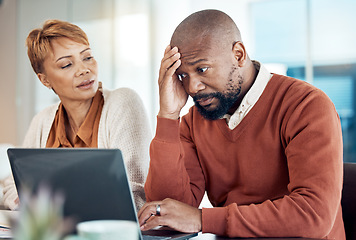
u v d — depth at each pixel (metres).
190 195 1.28
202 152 1.33
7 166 2.64
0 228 1.02
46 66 1.53
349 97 4.61
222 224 1.03
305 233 0.99
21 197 0.97
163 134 1.22
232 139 1.25
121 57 4.39
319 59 4.61
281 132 1.18
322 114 1.09
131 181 1.52
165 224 1.04
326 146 1.06
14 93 4.75
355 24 4.48
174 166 1.22
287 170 1.20
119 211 0.85
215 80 1.17
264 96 1.23
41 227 0.48
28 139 1.76
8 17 4.75
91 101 1.61
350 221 1.26
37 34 1.54
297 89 1.18
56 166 0.90
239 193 1.26
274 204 1.02
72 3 4.50
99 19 4.43
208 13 1.18
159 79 1.23
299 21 4.68
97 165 0.85
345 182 1.29
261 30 4.79
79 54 1.52
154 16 4.34
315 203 1.00
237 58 1.19
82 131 1.58
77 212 0.89
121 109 1.58
